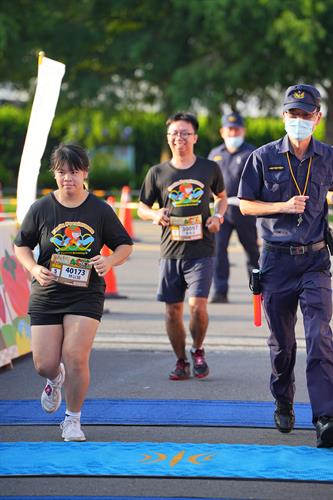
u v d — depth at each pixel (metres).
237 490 7.27
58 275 8.35
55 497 7.09
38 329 8.48
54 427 9.03
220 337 13.75
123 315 15.83
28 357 12.27
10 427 9.02
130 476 7.56
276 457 8.06
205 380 11.11
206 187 10.93
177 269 10.97
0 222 12.16
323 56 44.03
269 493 7.21
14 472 7.60
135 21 48.69
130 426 9.08
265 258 8.64
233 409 9.73
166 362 12.13
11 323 11.85
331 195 8.62
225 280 17.36
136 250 26.95
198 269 10.90
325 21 42.12
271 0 40.59
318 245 8.53
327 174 8.52
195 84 43.50
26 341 12.20
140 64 46.84
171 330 11.07
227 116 16.66
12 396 10.27
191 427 9.07
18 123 56.16
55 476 7.56
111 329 14.41
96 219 8.41
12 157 56.56
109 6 48.25
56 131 54.25
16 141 56.34
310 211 8.48
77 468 7.72
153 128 55.84
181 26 45.97
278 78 43.50
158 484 7.39
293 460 7.98
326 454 8.16
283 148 8.50
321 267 8.53
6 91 52.19
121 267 22.97
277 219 8.54
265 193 8.59
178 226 10.88
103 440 8.58
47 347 8.45
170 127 10.95
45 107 11.43
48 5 47.47
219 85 44.16
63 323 8.46
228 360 12.24
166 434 8.82
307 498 7.11
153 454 8.12
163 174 11.03
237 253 26.56
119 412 9.57
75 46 47.31
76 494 7.17
